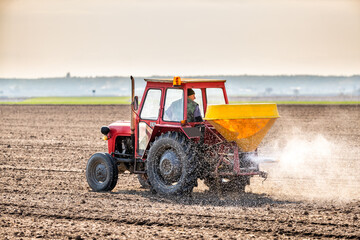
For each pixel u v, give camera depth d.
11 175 36.16
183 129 26.94
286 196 29.11
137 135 30.27
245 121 26.31
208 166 27.69
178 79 27.72
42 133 67.12
